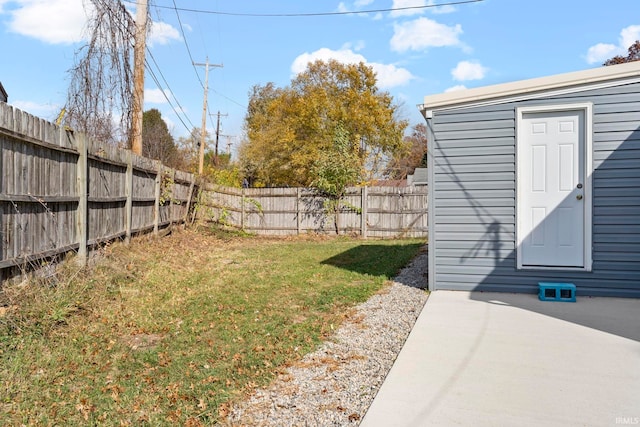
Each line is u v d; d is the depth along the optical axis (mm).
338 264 8883
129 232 8531
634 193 5430
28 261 4809
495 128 5918
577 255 5730
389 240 14359
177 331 4391
